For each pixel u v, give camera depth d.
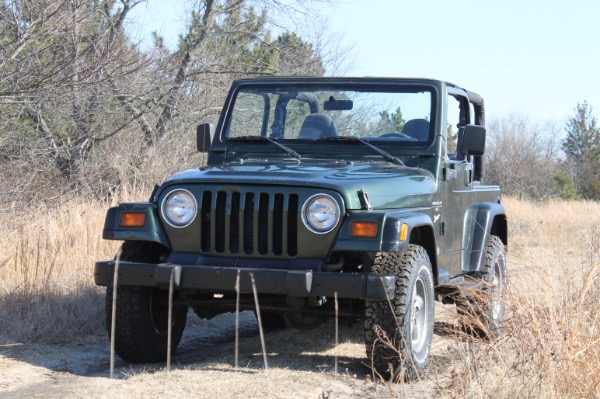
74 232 9.65
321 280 5.42
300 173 5.84
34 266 8.54
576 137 71.12
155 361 6.27
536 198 45.62
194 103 18.31
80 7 12.93
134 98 15.15
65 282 8.27
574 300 5.73
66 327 7.29
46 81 12.64
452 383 5.12
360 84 6.99
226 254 5.75
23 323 7.20
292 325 6.23
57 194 13.35
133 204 5.92
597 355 5.09
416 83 6.91
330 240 5.57
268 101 7.13
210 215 5.77
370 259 5.88
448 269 6.97
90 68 12.94
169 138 17.55
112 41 13.88
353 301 6.02
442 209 6.75
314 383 5.47
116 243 9.69
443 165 6.74
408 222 5.62
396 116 6.86
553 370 4.98
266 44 20.67
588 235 11.38
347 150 6.78
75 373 5.95
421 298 5.97
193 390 5.17
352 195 5.60
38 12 12.55
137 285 5.77
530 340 5.37
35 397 5.14
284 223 5.63
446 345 7.18
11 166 13.21
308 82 7.09
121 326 5.99
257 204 5.68
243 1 19.92
